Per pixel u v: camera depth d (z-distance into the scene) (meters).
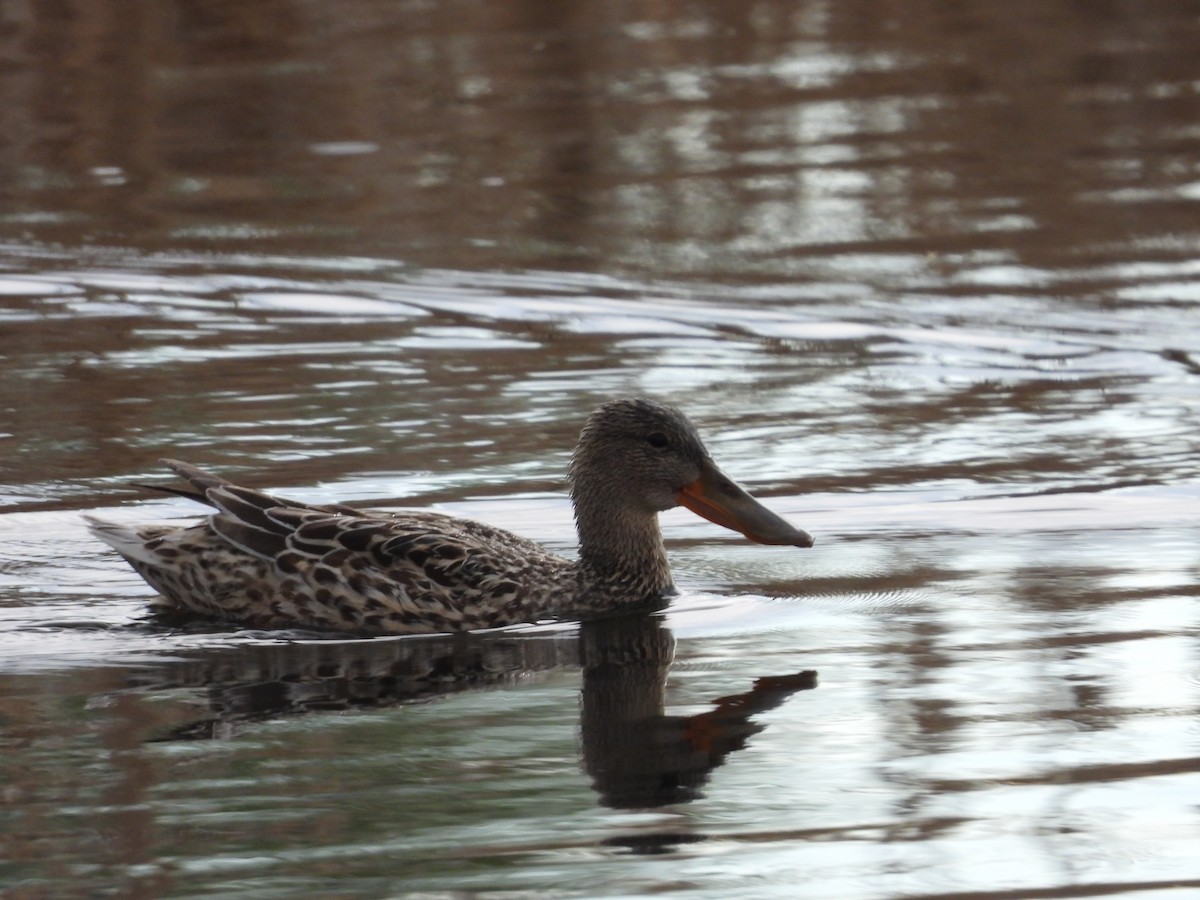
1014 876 7.59
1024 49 30.16
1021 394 17.14
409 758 9.01
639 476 11.92
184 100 27.42
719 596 12.02
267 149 25.47
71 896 7.52
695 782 8.65
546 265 21.28
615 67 29.38
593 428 12.05
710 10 33.09
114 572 12.70
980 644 10.64
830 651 10.66
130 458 15.13
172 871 7.73
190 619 11.71
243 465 14.93
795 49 30.56
